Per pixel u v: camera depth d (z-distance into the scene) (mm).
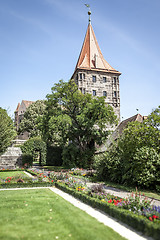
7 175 19094
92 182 15352
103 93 39344
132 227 5543
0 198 9008
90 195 8789
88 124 27422
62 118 27094
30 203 8016
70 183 11797
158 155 11562
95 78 39562
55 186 13344
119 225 5707
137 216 5609
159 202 8492
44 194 10141
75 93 30312
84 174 19547
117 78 40781
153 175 11352
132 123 13891
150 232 4914
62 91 30219
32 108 52156
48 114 29875
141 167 11711
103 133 28531
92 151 29031
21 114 67812
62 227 5312
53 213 6617
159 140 12414
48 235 4770
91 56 41750
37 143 34188
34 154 33688
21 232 4918
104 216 6512
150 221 5227
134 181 12234
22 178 14453
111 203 7133
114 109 39125
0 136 22312
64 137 29438
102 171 15734
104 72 40094
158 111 13008
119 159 14227
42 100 53750
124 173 13492
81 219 6008
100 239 4594
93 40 43875
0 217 6090
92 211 7062
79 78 38438
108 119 28156
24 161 28031
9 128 24359
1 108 24547
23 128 50906
